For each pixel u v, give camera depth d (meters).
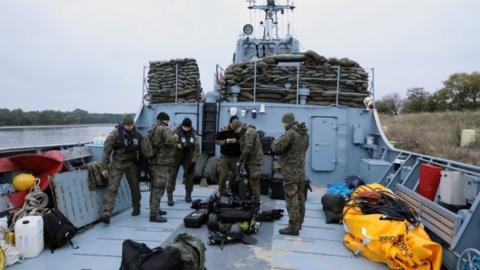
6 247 3.41
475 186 3.63
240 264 3.52
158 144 4.69
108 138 4.56
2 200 4.16
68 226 3.84
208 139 7.26
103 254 3.67
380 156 6.78
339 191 5.78
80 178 4.62
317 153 6.99
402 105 48.25
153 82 7.91
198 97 7.43
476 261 2.96
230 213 4.23
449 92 41.38
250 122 7.11
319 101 7.23
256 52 9.72
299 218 4.39
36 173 4.75
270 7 10.36
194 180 7.12
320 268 3.46
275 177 6.18
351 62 7.32
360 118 7.10
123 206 5.33
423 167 4.52
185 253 2.89
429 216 3.94
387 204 3.97
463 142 16.73
